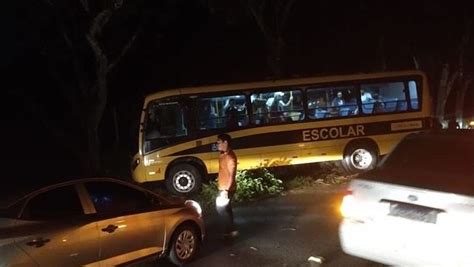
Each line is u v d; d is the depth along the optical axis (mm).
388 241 5980
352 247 6336
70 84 18672
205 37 26250
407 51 26328
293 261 7980
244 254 8508
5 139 24641
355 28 24719
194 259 8359
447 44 25516
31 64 24484
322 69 26438
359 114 15930
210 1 19500
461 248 5410
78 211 6863
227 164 9070
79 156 19281
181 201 8539
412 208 5844
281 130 15359
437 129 7102
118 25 18203
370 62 26766
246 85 15250
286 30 23844
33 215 6402
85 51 17594
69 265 6570
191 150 14695
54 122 23781
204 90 14930
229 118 15047
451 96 34156
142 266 8094
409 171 6398
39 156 23812
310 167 16812
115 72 25750
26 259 6168
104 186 7312
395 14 24125
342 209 6516
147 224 7613
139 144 14602
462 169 6172
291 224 10320
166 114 14688
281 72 19438
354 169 15867
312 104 15680
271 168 16000
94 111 16484
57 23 16828
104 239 6984
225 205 9102
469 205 5438
